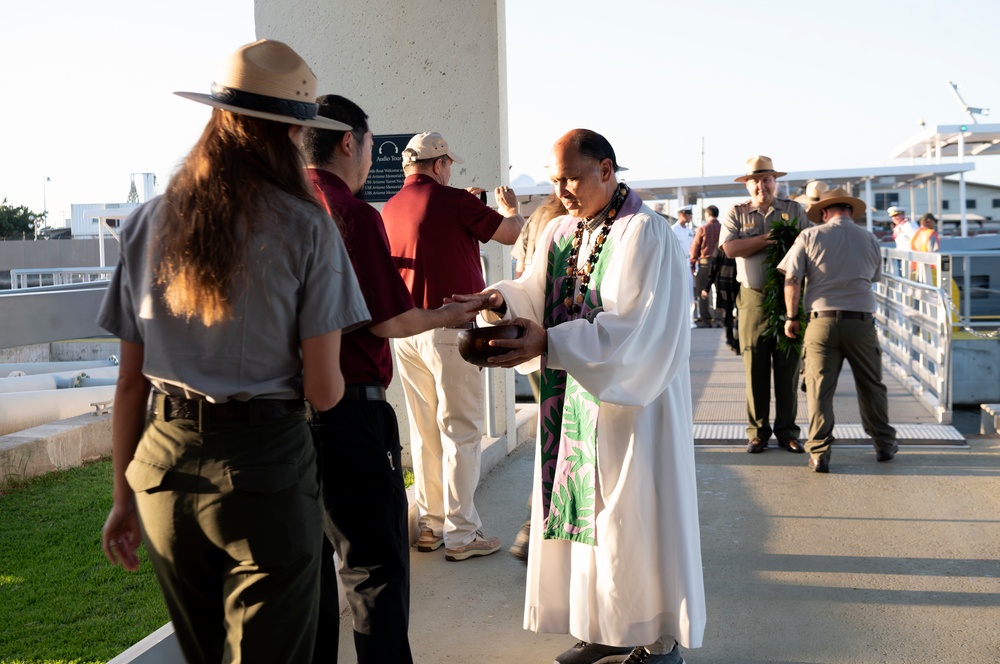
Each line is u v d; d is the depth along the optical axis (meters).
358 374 2.97
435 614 4.05
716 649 3.69
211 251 2.04
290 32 6.54
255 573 2.13
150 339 2.13
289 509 2.14
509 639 3.80
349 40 6.47
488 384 6.71
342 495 2.97
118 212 17.55
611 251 3.18
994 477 6.16
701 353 12.97
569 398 3.30
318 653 3.01
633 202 3.25
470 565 4.63
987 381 11.65
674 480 3.16
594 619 3.24
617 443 3.16
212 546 2.14
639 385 3.05
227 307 2.08
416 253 4.35
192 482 2.09
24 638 3.65
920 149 23.12
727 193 22.89
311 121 2.22
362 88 6.48
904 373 10.17
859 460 6.76
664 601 3.18
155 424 2.15
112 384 8.77
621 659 3.46
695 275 16.14
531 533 3.48
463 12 6.33
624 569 3.14
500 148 6.38
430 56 6.39
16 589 4.20
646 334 3.04
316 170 3.00
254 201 2.10
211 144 2.15
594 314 3.21
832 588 4.31
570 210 3.31
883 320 11.95
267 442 2.13
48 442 6.43
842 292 6.39
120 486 2.31
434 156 4.41
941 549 4.80
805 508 5.59
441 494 4.83
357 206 2.92
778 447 7.21
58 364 9.95
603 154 3.23
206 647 2.29
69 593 4.16
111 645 3.58
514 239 4.43
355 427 2.96
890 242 23.61
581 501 3.24
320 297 2.17
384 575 2.98
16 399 7.35
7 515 5.40
